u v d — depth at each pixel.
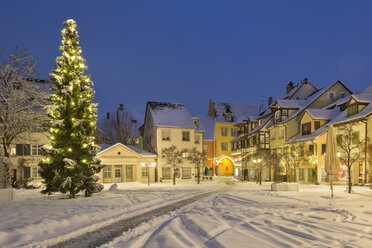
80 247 6.55
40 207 11.95
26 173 32.09
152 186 30.33
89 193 18.23
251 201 13.77
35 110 26.53
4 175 20.03
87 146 18.12
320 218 8.46
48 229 7.94
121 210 11.54
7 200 15.91
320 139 28.88
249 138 46.09
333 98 35.59
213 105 60.78
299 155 28.45
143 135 48.88
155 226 8.50
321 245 5.52
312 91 42.41
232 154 54.22
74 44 18.58
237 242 5.83
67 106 17.42
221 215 9.38
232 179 46.31
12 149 31.69
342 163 27.34
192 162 37.09
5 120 24.55
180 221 8.73
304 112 32.12
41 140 32.88
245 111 61.72
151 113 41.62
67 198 17.48
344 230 6.82
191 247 5.75
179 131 40.34
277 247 5.47
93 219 9.61
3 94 24.55
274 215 9.05
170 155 35.72
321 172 28.66
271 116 41.72
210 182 38.62
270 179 40.03
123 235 7.48
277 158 30.66
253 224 7.61
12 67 25.02
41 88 27.94
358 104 25.95
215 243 5.84
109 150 35.22
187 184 34.12
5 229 7.48
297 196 15.96
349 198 14.71
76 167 17.47
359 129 25.12
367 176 23.84
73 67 18.33
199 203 13.77
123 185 32.22
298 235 6.45
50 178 17.78
